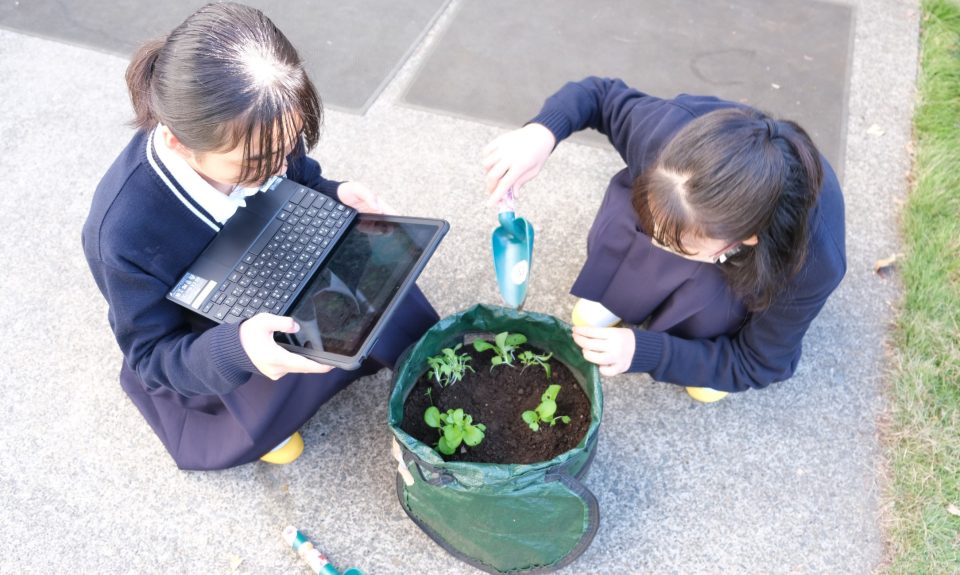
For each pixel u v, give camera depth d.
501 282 1.54
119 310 1.25
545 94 2.38
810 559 1.57
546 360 1.52
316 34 2.54
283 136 1.06
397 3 2.64
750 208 1.07
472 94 2.39
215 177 1.15
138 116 1.18
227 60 1.01
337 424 1.77
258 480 1.69
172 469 1.70
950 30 2.53
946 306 1.88
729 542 1.60
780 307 1.36
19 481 1.69
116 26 2.61
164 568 1.58
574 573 1.57
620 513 1.64
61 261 2.05
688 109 1.42
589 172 2.21
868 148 2.23
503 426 1.45
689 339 1.60
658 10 2.62
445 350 1.46
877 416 1.75
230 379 1.23
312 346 1.23
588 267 1.66
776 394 1.80
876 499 1.64
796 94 2.36
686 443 1.73
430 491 1.37
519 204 2.14
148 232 1.22
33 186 2.20
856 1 2.63
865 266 1.99
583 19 2.59
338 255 1.38
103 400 1.81
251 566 1.58
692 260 1.46
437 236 1.35
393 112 2.34
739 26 2.56
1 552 1.59
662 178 1.13
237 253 1.33
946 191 2.08
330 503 1.66
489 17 2.60
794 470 1.69
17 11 2.65
